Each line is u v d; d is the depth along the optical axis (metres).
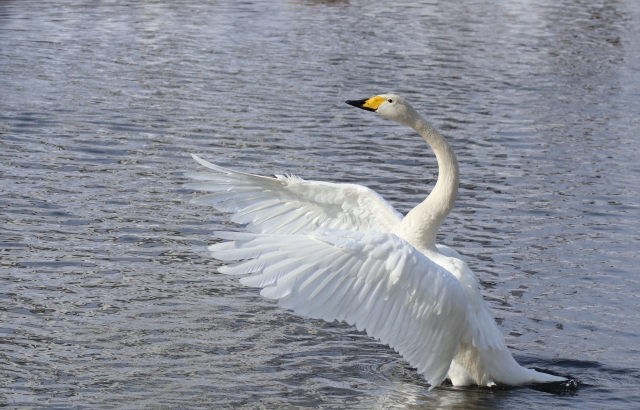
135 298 11.56
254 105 23.64
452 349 8.95
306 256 8.21
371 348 10.50
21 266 12.42
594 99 26.39
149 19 38.00
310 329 10.96
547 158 19.84
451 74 29.19
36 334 10.31
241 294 11.95
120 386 9.14
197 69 28.06
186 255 13.26
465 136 21.52
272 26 37.62
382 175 17.92
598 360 10.31
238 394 9.08
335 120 22.50
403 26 39.22
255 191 9.92
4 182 16.22
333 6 45.06
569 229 15.13
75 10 39.69
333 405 8.89
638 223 15.57
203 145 19.55
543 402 9.16
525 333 11.05
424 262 8.60
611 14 45.97
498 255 13.77
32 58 28.56
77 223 14.32
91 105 22.75
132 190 16.20
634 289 12.57
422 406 8.92
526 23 41.72
